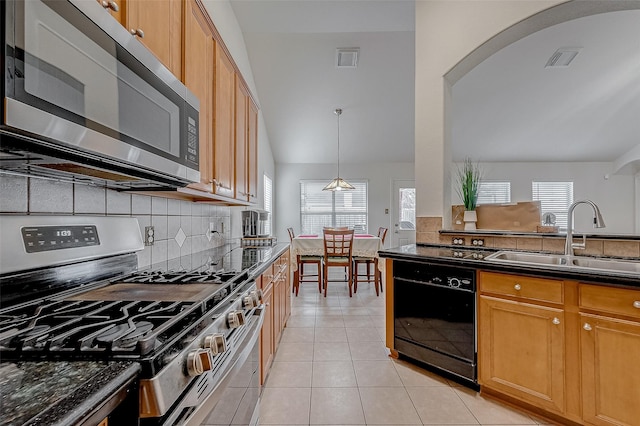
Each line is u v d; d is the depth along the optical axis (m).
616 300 1.38
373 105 4.76
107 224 1.26
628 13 2.95
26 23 0.58
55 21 0.64
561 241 2.08
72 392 0.48
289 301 3.21
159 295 0.99
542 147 5.74
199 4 1.57
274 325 2.23
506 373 1.73
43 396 0.47
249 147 2.63
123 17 0.99
